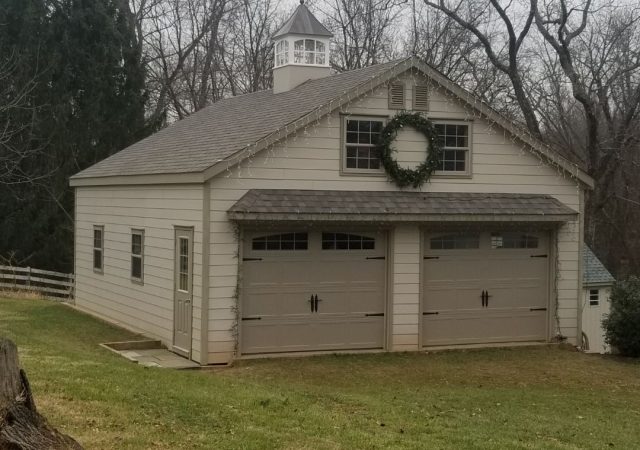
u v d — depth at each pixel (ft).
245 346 52.34
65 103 103.09
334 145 54.90
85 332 62.13
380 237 56.13
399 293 56.29
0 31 103.45
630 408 44.14
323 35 69.41
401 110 56.70
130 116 109.70
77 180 77.05
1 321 63.00
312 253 54.24
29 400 20.12
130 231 64.54
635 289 62.90
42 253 101.65
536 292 60.70
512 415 39.27
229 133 60.18
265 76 136.98
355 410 36.17
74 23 105.50
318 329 54.44
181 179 53.21
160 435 27.78
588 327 84.69
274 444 28.14
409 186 56.80
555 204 59.47
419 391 44.62
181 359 52.70
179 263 54.95
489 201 57.82
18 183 101.19
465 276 58.54
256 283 52.70
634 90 112.16
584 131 131.23
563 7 96.58
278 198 51.88
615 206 128.16
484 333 59.16
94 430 27.43
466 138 58.90
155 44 136.77
